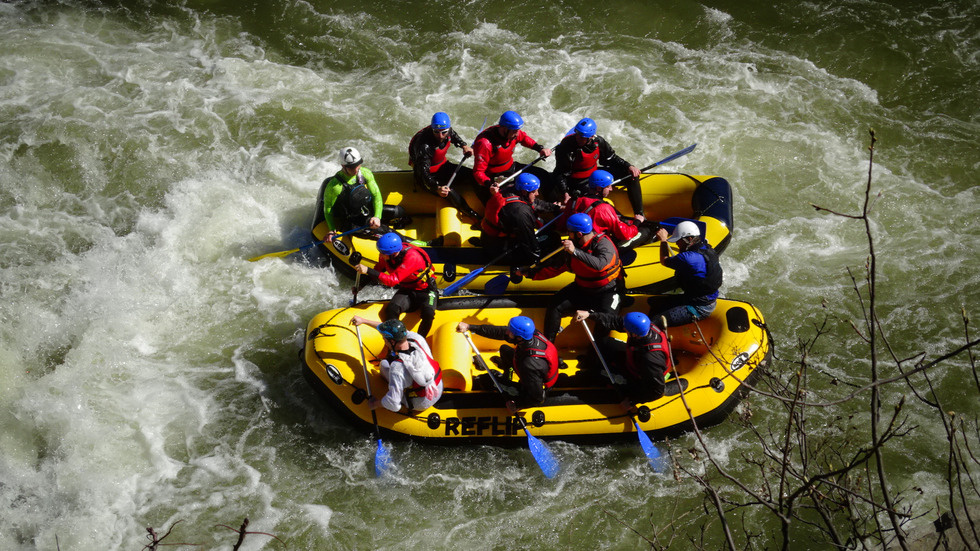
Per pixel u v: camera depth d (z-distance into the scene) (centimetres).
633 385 724
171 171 1111
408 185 960
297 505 738
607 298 766
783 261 979
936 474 739
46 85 1252
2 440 783
